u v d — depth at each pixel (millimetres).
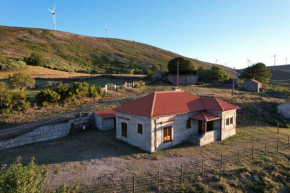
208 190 12992
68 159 17891
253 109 35656
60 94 34250
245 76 68188
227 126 23844
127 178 14359
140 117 20016
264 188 13719
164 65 115250
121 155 18547
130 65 106312
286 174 15492
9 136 22062
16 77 37031
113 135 24609
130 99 37406
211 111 23656
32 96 35312
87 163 16984
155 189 13039
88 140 22953
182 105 22781
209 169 15508
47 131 23719
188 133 22625
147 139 19312
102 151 19594
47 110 30641
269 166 16281
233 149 19891
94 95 38125
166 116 20109
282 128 28875
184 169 15570
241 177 14641
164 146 20172
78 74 68250
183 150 19641
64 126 25062
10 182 6836
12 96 29281
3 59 61312
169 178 14273
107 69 92562
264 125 29641
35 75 55781
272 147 20469
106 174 15000
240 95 44938
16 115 27812
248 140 22797
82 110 31328
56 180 14188
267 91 51906
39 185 7691
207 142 21766
